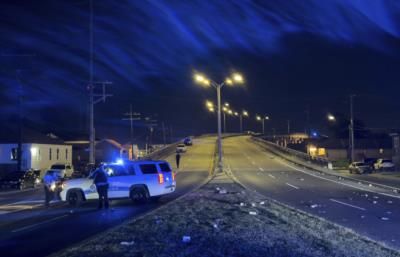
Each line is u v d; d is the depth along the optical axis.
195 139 144.38
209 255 11.73
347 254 13.52
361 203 29.00
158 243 13.25
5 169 65.19
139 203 26.94
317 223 19.80
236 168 66.19
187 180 48.88
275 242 14.44
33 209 25.81
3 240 15.63
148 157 77.62
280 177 53.78
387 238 16.95
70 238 15.85
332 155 101.44
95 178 24.73
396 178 54.81
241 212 21.50
